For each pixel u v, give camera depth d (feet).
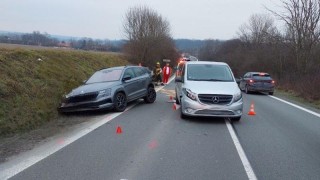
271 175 21.50
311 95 68.85
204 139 30.35
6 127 33.32
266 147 28.02
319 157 25.48
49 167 22.56
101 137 30.73
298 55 102.01
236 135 32.12
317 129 35.83
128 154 25.55
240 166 23.09
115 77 47.65
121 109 45.73
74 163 23.38
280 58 138.00
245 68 203.72
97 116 42.09
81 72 77.71
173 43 217.15
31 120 37.04
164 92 72.64
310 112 48.21
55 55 76.89
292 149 27.55
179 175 21.29
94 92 43.11
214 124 37.29
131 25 164.25
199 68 43.04
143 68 54.65
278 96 75.72
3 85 40.60
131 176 21.06
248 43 253.65
